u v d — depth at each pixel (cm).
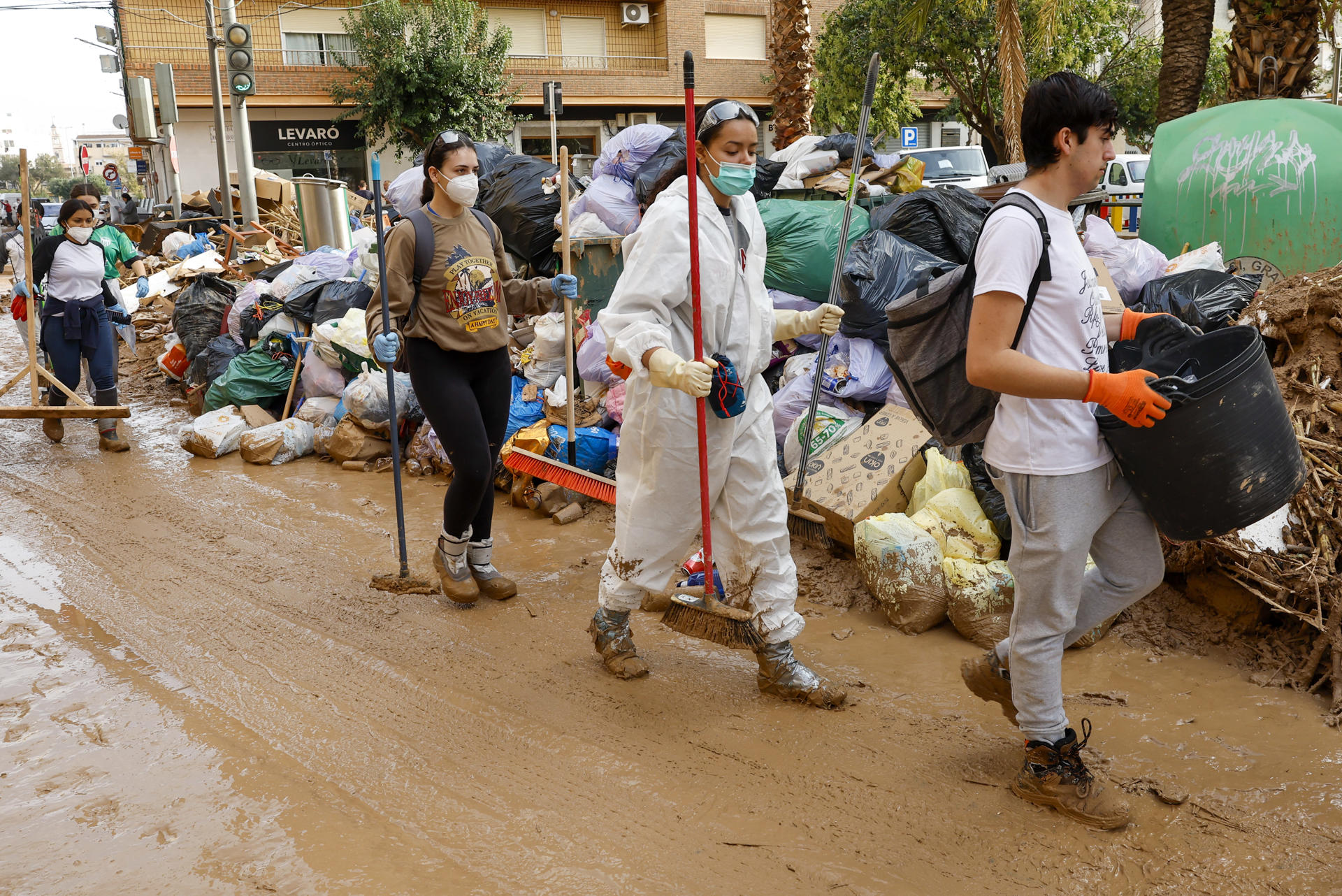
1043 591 250
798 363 523
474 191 398
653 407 307
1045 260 234
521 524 533
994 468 254
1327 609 330
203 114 3025
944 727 311
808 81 1347
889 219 537
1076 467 242
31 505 586
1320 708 308
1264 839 245
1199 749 288
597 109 3306
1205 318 458
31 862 252
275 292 773
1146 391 224
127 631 402
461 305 400
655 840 258
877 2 2431
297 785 287
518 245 678
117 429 759
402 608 424
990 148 3438
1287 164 560
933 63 2488
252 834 262
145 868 249
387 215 1132
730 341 310
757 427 317
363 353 672
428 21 2853
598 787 284
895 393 488
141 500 591
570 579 454
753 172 298
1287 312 405
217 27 2709
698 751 303
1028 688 258
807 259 530
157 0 2941
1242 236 579
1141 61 2531
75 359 724
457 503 409
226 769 296
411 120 2848
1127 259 523
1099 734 299
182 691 349
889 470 434
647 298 297
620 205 628
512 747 307
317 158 3125
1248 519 241
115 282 744
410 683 353
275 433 676
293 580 457
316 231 1011
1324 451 362
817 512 436
